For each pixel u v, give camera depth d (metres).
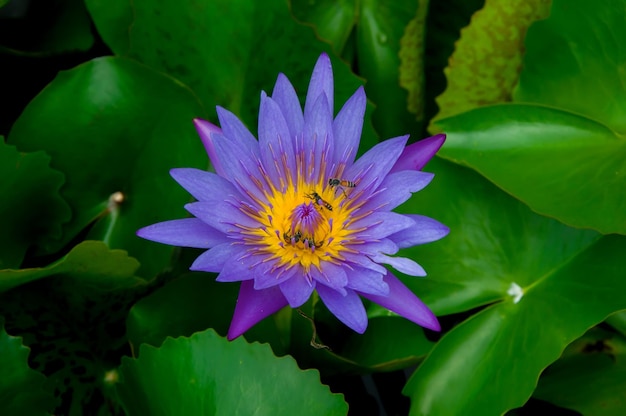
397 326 0.74
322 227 0.67
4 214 0.72
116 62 0.74
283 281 0.66
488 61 0.76
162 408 0.69
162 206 0.74
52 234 0.74
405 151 0.68
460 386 0.71
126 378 0.70
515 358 0.70
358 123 0.67
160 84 0.74
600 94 0.74
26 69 0.78
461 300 0.73
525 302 0.72
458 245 0.74
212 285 0.73
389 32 0.78
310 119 0.67
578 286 0.71
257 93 0.76
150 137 0.74
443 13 0.78
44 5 0.80
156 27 0.74
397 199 0.67
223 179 0.67
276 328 0.73
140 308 0.72
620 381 0.72
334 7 0.79
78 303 0.73
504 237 0.73
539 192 0.71
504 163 0.72
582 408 0.72
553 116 0.72
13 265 0.73
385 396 0.76
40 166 0.72
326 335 0.75
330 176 0.68
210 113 0.76
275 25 0.75
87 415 0.71
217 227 0.66
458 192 0.74
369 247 0.66
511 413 0.74
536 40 0.74
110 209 0.75
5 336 0.69
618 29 0.72
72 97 0.73
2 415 0.69
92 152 0.74
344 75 0.76
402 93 0.79
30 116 0.73
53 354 0.72
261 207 0.67
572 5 0.73
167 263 0.74
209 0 0.74
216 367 0.68
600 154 0.72
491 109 0.73
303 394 0.68
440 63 0.80
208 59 0.75
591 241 0.72
